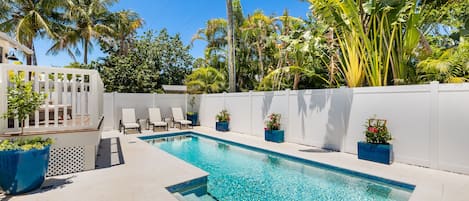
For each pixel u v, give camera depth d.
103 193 3.94
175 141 10.34
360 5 7.05
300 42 7.98
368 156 6.03
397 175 4.90
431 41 9.36
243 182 5.26
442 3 7.11
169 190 4.30
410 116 5.66
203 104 13.84
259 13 15.61
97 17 18.91
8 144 3.91
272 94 9.38
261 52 16.41
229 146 9.16
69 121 6.60
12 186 3.82
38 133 4.59
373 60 7.26
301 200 4.34
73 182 4.46
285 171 5.96
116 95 12.23
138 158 6.35
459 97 4.98
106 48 19.23
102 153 6.94
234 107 11.42
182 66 20.91
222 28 17.36
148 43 19.45
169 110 13.77
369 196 4.42
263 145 8.16
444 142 5.16
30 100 4.22
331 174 5.62
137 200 3.68
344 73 8.47
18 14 15.06
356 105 6.67
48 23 15.58
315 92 7.77
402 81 7.06
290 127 8.63
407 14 6.83
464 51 6.57
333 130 7.23
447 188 4.19
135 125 11.16
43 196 3.80
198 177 4.79
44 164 4.13
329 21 7.23
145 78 17.22
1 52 7.00
